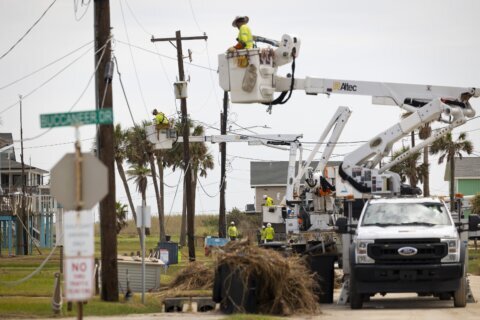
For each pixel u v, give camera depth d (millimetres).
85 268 32125
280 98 61938
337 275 77375
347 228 57719
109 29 57406
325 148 79812
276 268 51250
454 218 60469
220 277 52969
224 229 135750
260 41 60344
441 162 187750
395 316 50094
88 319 49156
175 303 55750
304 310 51750
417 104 64812
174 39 104688
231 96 59375
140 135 183625
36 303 55531
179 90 102250
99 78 57219
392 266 54312
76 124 33906
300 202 79188
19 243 138000
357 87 63969
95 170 32250
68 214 32281
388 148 64938
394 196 64625
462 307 55406
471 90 64812
